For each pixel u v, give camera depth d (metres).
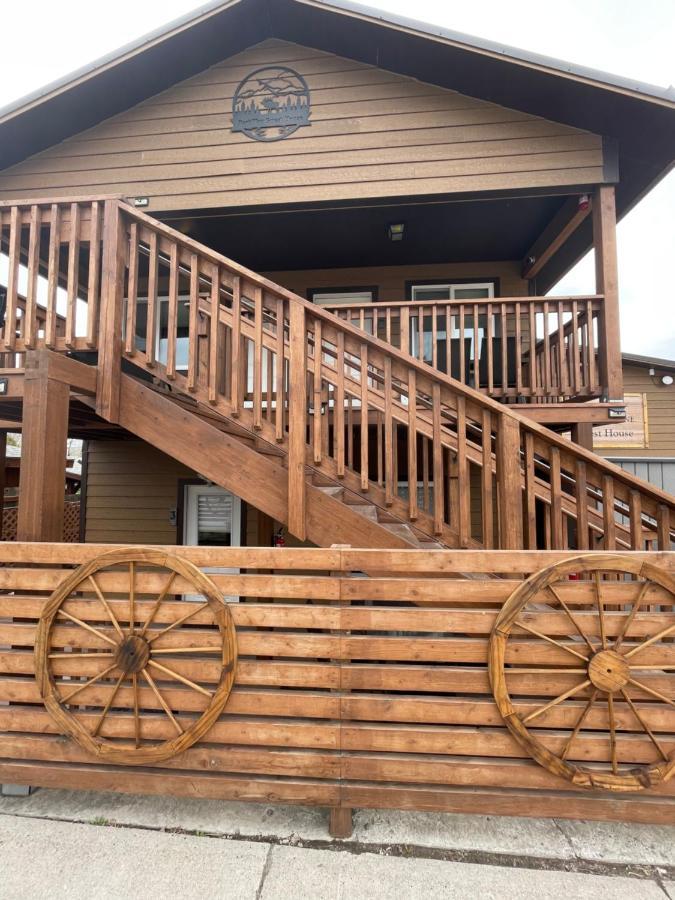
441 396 2.57
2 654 2.16
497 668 1.95
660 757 1.92
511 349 4.87
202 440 2.74
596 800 1.90
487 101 4.56
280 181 4.71
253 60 4.80
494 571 1.99
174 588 2.08
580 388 4.27
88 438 5.71
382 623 2.01
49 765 2.09
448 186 4.55
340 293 6.27
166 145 4.83
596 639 2.05
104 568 2.14
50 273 2.98
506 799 1.92
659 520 2.33
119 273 2.90
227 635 2.02
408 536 2.59
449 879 1.72
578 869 1.78
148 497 5.99
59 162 4.93
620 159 4.63
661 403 8.62
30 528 2.47
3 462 4.93
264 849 1.84
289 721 2.02
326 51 4.73
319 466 2.66
